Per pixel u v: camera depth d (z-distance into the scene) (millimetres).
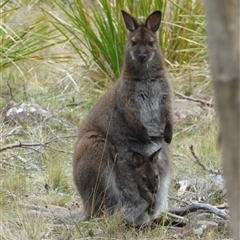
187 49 16703
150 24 10938
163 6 16453
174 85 16281
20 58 16734
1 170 11922
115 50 16156
